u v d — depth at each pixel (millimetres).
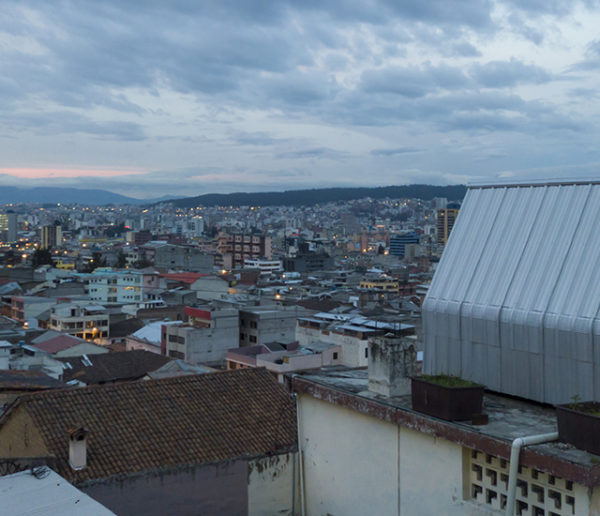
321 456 17125
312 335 71000
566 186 15305
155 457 18562
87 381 56969
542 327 13914
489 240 16172
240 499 18875
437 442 13797
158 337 83375
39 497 12859
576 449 11641
